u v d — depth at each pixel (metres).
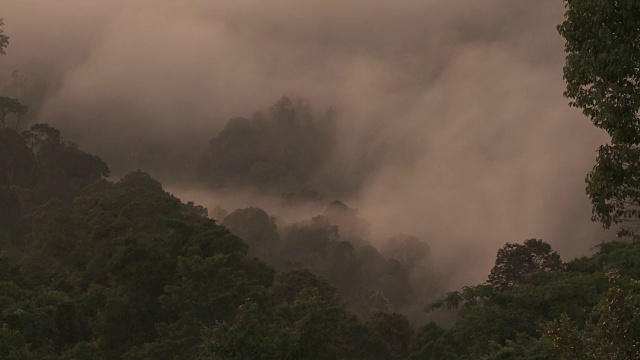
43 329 59.72
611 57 21.02
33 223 119.81
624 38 21.17
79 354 69.19
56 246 112.31
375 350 94.06
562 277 81.75
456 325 80.12
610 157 22.48
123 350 73.62
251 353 43.88
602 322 26.23
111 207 109.81
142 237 83.56
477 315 65.56
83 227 112.19
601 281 64.50
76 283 97.00
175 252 81.38
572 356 27.86
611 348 25.64
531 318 64.75
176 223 82.38
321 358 47.62
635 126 21.52
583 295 63.84
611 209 23.05
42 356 58.66
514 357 51.47
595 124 22.42
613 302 26.05
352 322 94.88
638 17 20.83
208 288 68.50
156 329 70.81
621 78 21.17
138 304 74.88
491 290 68.00
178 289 68.12
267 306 70.38
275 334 46.75
